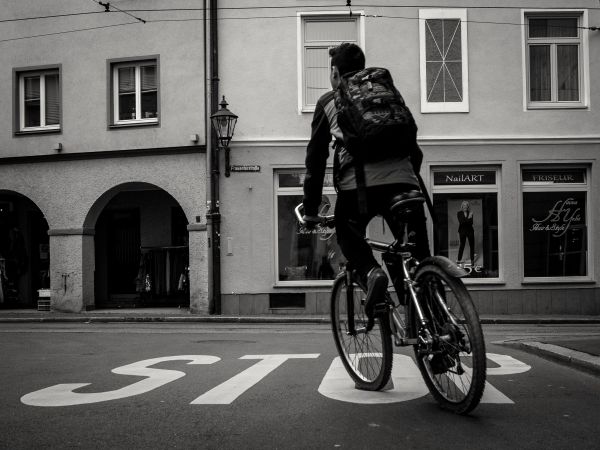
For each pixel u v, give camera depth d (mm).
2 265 20828
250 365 6660
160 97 18406
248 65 17875
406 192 4078
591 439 3525
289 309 17562
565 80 17766
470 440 3494
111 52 18891
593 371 5801
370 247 4543
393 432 3654
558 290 17188
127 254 20797
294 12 17812
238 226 17719
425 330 4070
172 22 18375
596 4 17516
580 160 17422
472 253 17422
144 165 18516
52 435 3729
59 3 19281
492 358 7059
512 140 17391
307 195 4547
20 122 19828
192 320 16469
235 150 17797
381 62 17641
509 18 17562
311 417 4055
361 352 4957
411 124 4043
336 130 4250
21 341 10359
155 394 4930
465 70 17547
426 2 17609
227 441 3539
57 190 19250
